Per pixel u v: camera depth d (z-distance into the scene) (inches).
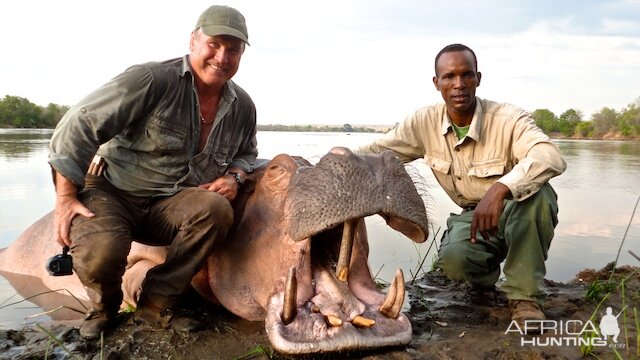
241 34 70.6
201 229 66.3
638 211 143.6
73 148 65.7
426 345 63.1
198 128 72.7
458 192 86.0
